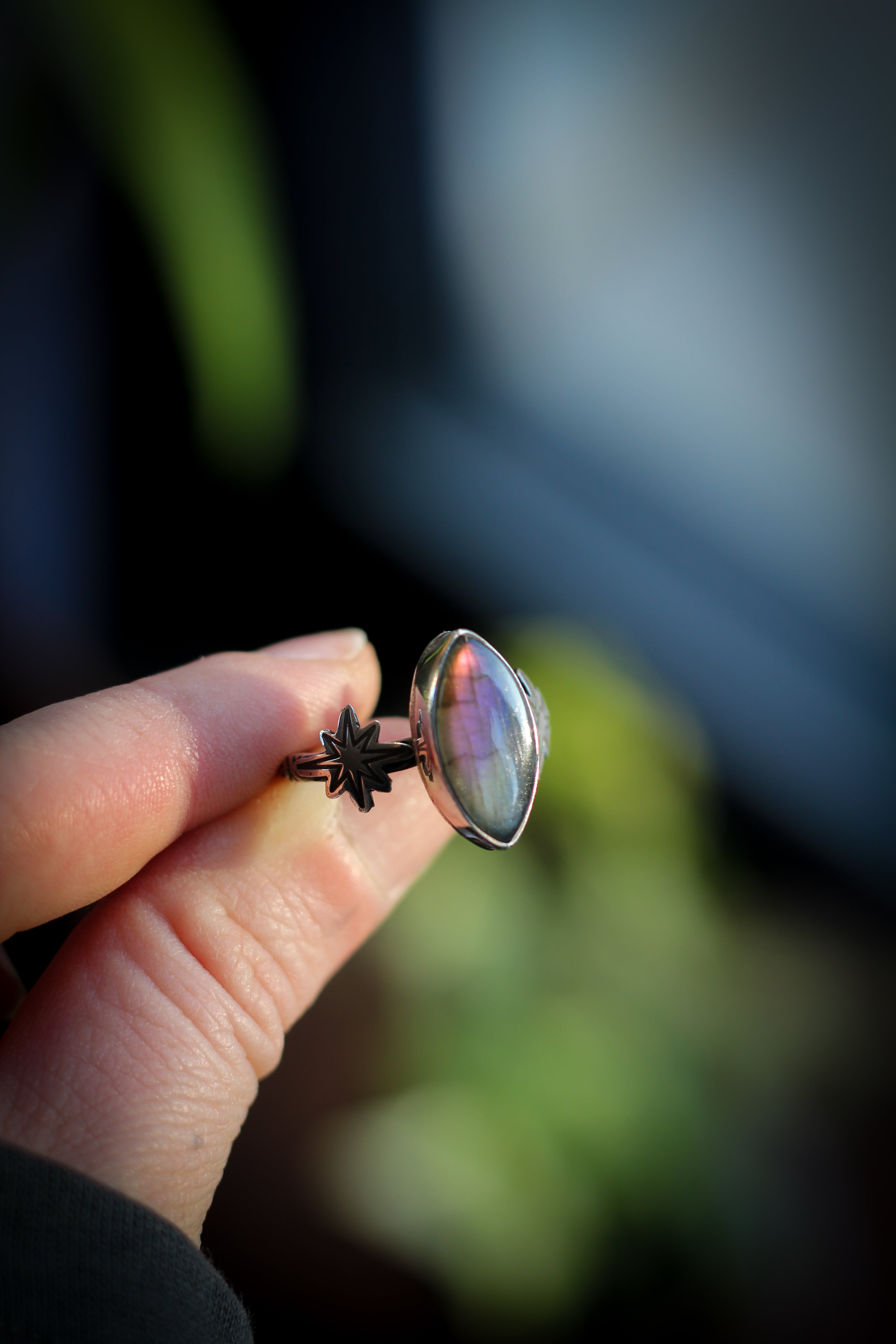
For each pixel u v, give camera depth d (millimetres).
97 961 140
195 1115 136
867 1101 240
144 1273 121
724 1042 216
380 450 313
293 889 147
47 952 184
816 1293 205
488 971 208
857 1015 262
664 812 221
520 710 145
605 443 323
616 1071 199
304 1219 206
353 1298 199
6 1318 115
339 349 309
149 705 144
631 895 216
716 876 283
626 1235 188
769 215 299
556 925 214
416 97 293
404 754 144
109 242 260
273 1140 213
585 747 219
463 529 316
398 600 323
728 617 314
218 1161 138
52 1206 120
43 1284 117
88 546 300
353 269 302
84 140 219
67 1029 137
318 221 295
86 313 270
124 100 203
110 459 294
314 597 323
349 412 313
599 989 210
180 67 202
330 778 145
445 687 141
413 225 301
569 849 220
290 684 152
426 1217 185
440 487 318
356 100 289
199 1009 140
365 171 295
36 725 139
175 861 145
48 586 298
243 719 147
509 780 143
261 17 278
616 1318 190
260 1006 143
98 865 138
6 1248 117
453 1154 188
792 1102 232
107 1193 123
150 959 141
